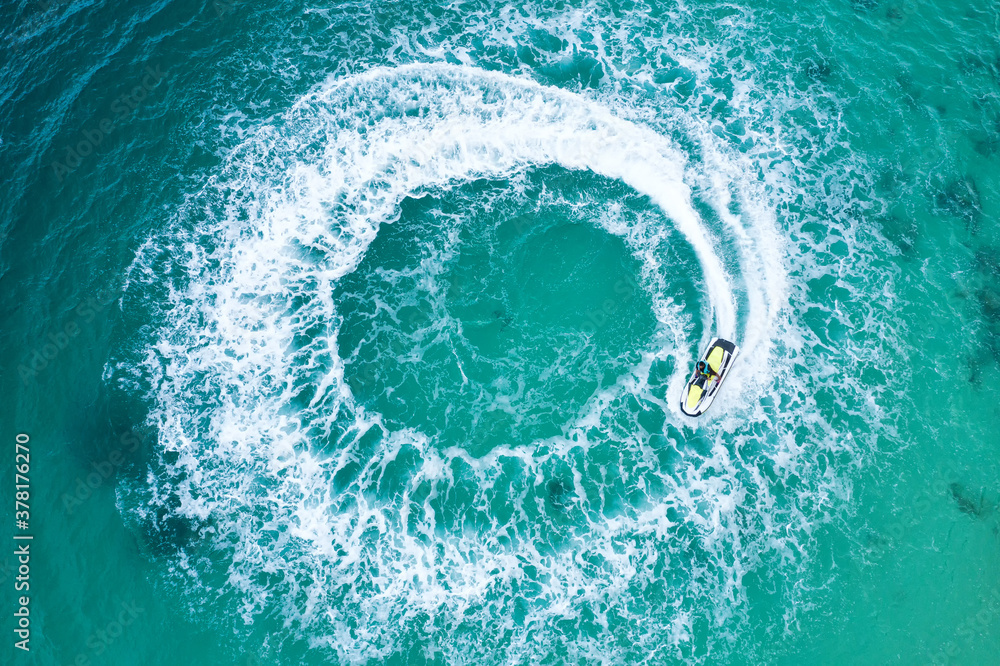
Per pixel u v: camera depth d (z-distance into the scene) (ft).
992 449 116.47
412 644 103.24
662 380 121.70
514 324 126.00
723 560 108.78
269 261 129.29
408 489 114.21
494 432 118.83
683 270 129.18
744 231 131.75
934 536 110.42
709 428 117.70
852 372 121.49
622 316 126.41
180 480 112.98
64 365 119.44
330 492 113.50
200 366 121.29
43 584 104.73
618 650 103.04
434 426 119.14
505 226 132.98
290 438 117.19
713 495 113.09
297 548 109.19
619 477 114.83
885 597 106.52
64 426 115.44
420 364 123.24
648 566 108.37
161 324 123.54
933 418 118.52
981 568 108.27
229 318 125.08
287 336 124.57
